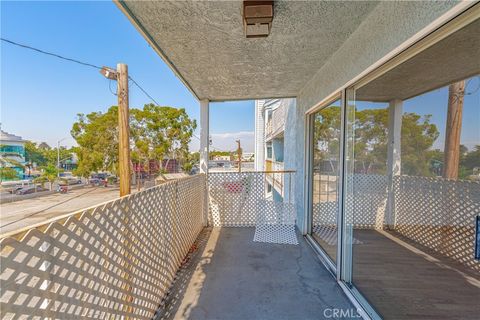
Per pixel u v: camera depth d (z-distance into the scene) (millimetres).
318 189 3686
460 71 1741
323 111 3451
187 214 3354
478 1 1052
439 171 2078
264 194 4887
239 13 1928
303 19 1985
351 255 2518
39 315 909
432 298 1963
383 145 2641
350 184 2557
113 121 19453
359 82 2291
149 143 19078
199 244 3758
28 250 866
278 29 2152
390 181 2719
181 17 1984
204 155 4832
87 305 1185
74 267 1098
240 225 4820
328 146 3223
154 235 2096
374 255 2564
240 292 2365
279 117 9406
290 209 4816
